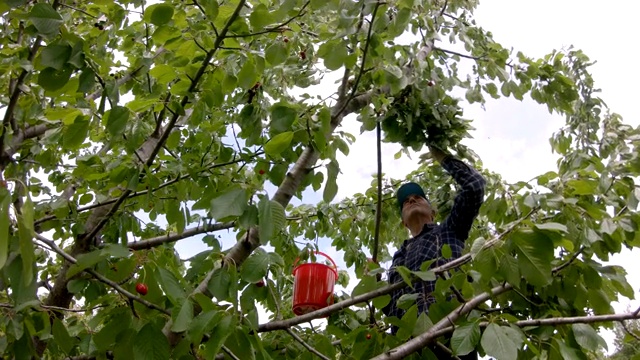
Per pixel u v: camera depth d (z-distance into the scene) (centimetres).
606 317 206
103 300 207
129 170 228
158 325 186
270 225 182
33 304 169
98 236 298
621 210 238
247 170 359
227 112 361
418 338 206
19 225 116
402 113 313
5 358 201
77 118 210
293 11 221
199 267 201
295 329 271
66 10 325
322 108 225
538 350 207
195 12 257
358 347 226
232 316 173
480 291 230
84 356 217
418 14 337
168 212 257
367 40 227
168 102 226
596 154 355
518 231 194
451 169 308
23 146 329
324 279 264
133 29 321
